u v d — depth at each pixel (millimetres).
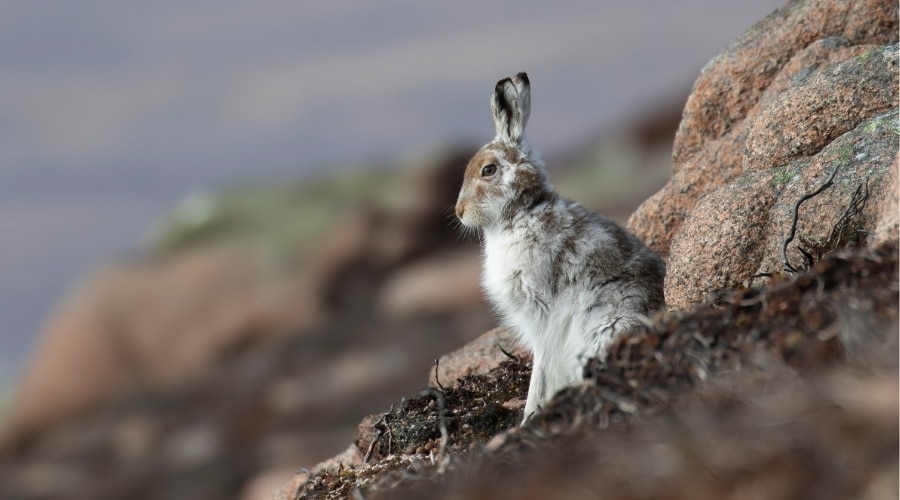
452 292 139375
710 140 40406
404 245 148500
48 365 139000
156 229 156875
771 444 18250
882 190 28609
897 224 24438
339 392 126938
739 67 39625
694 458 18750
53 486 126562
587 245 34125
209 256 147625
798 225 29828
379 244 150500
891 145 29531
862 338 20172
